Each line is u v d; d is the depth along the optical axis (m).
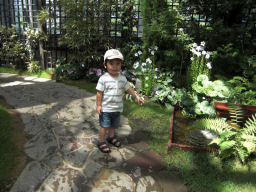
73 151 2.42
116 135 2.87
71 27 5.15
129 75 4.65
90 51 5.45
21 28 6.19
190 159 2.36
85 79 5.41
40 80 5.28
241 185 2.00
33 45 5.79
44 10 5.31
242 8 4.59
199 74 3.97
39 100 3.92
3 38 5.98
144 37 4.51
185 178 2.09
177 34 4.66
